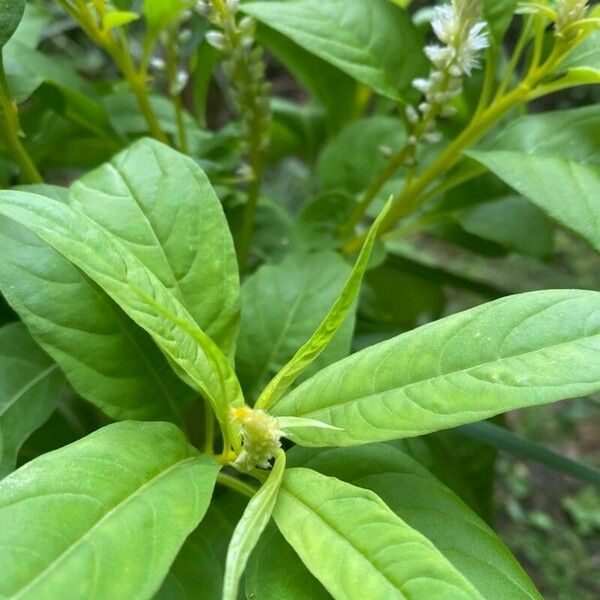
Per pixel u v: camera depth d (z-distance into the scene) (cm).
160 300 13
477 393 12
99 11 19
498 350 12
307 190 35
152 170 15
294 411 13
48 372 16
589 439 49
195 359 13
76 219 12
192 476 12
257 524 11
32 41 22
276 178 41
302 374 16
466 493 20
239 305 15
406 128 21
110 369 14
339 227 23
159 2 19
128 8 20
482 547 12
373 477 14
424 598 9
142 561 10
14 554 9
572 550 44
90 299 14
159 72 26
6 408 15
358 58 19
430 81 18
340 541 10
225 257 15
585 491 47
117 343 14
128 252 13
